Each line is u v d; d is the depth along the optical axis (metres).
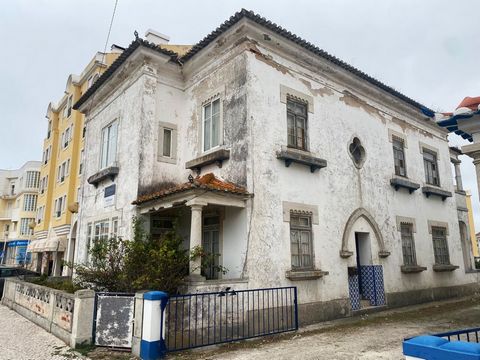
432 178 17.20
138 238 10.00
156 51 11.90
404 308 13.05
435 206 16.66
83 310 7.56
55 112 30.14
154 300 6.84
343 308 11.20
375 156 13.95
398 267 13.70
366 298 12.64
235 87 10.57
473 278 17.88
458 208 19.64
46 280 14.04
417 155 16.33
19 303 12.17
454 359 2.15
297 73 11.70
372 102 14.51
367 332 9.00
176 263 8.87
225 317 8.32
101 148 14.37
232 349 7.48
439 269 15.38
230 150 10.36
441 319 10.85
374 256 12.84
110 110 14.10
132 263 8.83
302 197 10.85
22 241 45.62
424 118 17.09
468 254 19.41
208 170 11.06
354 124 13.38
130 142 12.12
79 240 14.61
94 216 13.75
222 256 9.97
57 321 8.66
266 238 9.67
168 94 12.52
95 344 7.41
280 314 9.48
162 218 11.62
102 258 9.69
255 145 9.95
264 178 9.98
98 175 13.30
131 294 7.33
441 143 18.34
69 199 23.91
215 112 11.39
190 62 12.34
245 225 9.45
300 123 11.56
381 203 13.66
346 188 12.36
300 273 10.05
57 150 29.38
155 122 11.97
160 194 9.73
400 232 14.24
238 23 10.38
